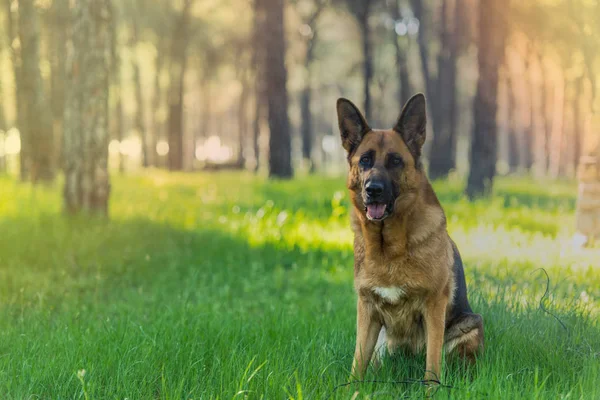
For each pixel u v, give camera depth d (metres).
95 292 7.24
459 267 4.86
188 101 49.50
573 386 3.83
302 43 38.59
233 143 63.53
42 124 17.92
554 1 22.03
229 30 36.84
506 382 3.84
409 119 4.53
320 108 54.78
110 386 3.95
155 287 7.68
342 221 12.19
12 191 15.48
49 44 23.67
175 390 3.79
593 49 21.53
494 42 17.66
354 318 5.82
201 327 5.24
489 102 17.67
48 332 5.29
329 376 4.18
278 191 17.06
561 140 39.81
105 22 10.91
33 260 8.54
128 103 45.44
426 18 31.52
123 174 27.81
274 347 4.67
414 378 4.38
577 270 7.21
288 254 9.90
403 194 4.30
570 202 16.33
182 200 15.73
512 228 11.03
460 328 4.54
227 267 8.77
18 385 3.96
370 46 25.77
